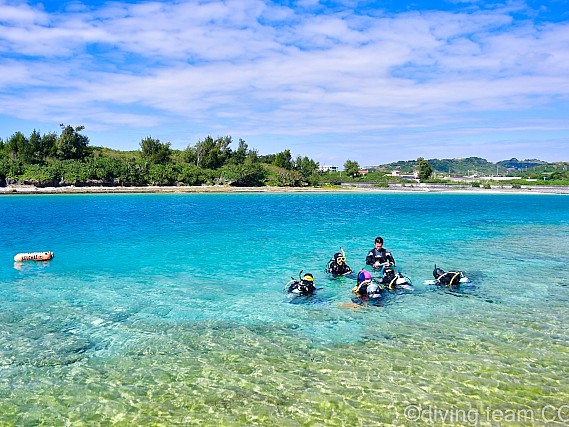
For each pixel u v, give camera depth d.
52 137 87.06
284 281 13.91
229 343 8.81
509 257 17.86
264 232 26.03
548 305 11.29
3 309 11.01
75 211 40.00
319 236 24.27
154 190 73.88
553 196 82.75
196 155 102.31
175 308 11.10
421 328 9.61
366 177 134.50
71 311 10.86
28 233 25.17
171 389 6.99
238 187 90.31
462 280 13.45
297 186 101.25
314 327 9.70
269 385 7.09
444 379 7.24
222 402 6.59
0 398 6.75
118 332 9.43
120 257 17.92
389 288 12.87
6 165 69.38
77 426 6.02
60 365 7.84
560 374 7.41
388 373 7.46
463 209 46.75
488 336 9.11
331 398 6.68
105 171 76.19
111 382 7.23
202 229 27.41
